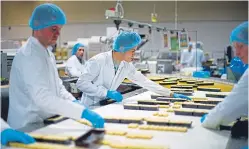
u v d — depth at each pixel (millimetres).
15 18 10156
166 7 9062
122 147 1137
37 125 1490
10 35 10234
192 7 8867
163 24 9141
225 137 1305
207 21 8812
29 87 1429
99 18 9523
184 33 4152
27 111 1548
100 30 9547
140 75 2406
